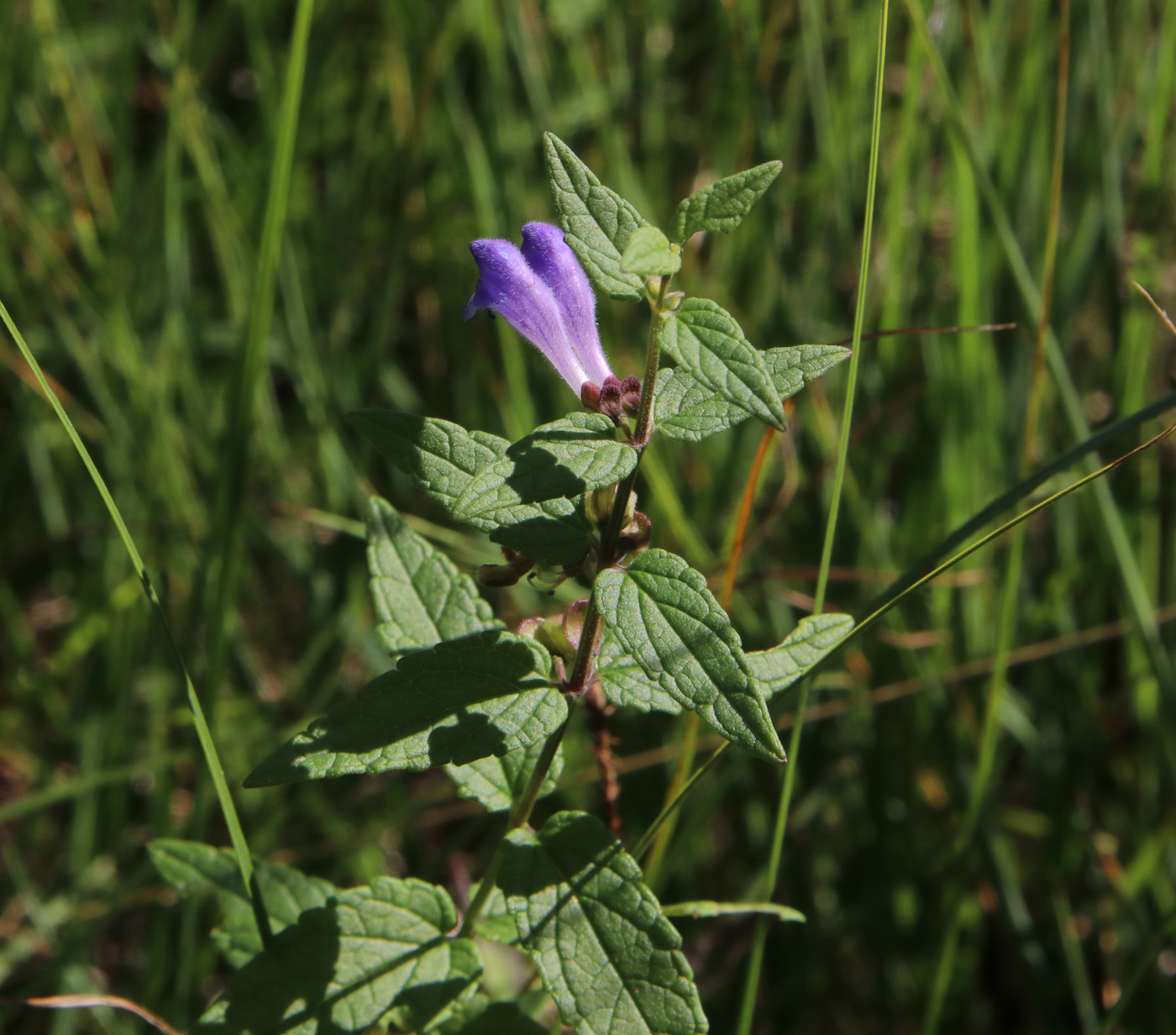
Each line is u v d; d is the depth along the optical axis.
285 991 2.08
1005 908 3.55
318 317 4.53
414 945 2.16
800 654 2.17
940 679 3.64
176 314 4.34
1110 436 2.63
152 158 4.67
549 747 2.06
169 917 3.61
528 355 4.30
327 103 4.85
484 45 4.27
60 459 4.54
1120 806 3.99
